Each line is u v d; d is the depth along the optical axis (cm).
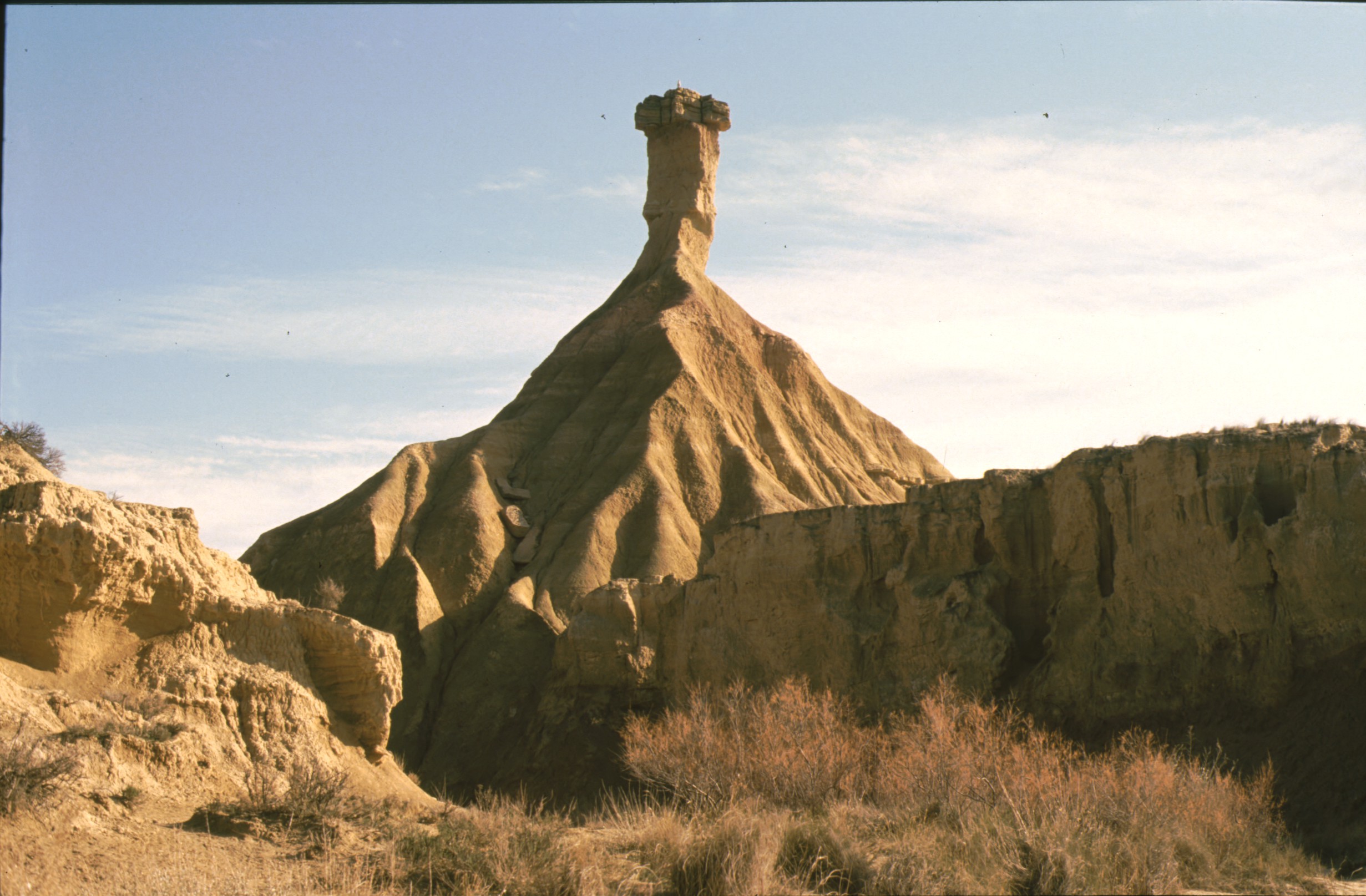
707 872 1514
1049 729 3875
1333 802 2858
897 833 1852
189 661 2388
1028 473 4575
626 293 10919
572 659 6225
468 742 6475
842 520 5212
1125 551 3925
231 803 1881
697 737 2792
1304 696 3272
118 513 2394
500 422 9450
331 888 1467
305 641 2661
